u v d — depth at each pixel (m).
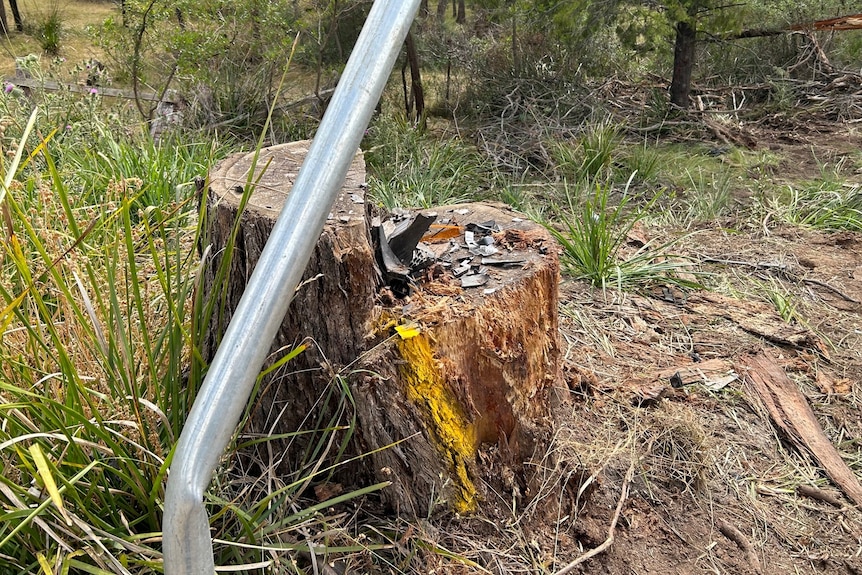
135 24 5.07
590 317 3.21
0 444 1.22
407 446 1.79
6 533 1.48
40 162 3.42
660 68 7.89
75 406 1.53
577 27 6.40
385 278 1.88
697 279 3.67
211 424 0.96
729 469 2.38
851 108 6.82
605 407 2.52
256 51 5.80
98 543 1.36
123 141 4.07
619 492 2.17
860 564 2.10
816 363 3.02
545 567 1.88
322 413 1.77
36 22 8.43
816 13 7.33
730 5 6.05
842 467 2.46
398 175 4.88
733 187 5.09
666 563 2.03
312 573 1.69
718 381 2.76
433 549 1.79
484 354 1.83
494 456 1.93
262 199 1.85
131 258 1.47
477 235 2.23
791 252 4.04
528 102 6.49
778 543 2.16
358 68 1.13
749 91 7.32
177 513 0.95
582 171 5.21
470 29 7.97
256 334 0.99
